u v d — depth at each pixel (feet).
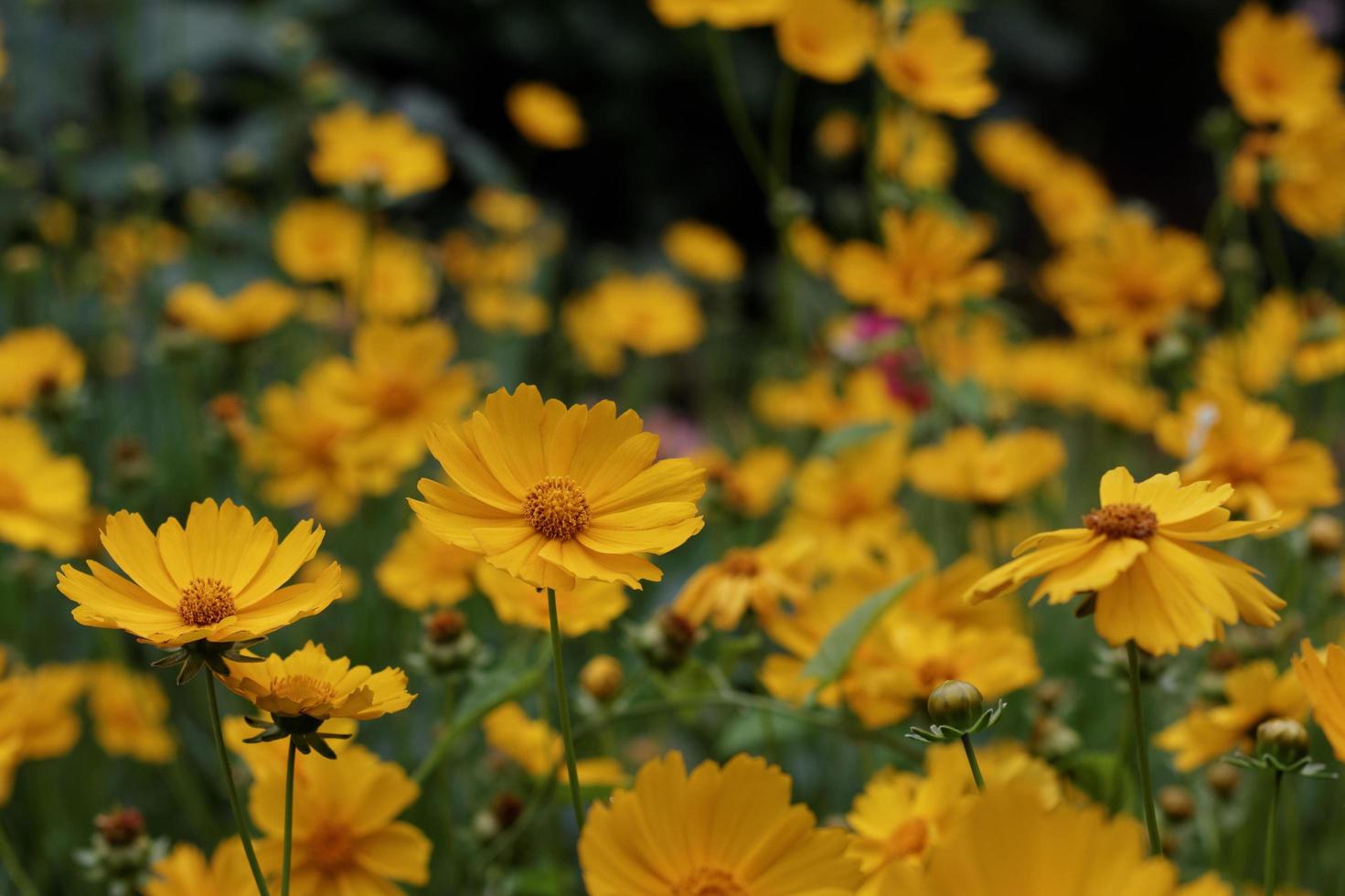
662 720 3.35
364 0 8.95
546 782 2.64
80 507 3.24
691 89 9.48
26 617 3.83
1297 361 4.16
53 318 5.63
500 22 9.03
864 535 3.44
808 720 2.61
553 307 7.88
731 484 3.41
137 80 6.71
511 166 9.03
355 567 4.17
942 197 3.77
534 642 3.21
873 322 4.35
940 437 4.19
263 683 2.20
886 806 2.38
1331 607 3.29
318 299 5.56
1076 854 1.95
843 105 9.34
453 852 2.90
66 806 3.63
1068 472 5.50
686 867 2.13
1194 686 2.82
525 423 2.27
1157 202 11.82
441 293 6.63
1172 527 2.20
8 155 7.13
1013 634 2.76
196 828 3.51
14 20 7.32
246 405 4.27
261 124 7.68
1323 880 3.06
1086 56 10.36
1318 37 10.30
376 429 3.45
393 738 3.51
